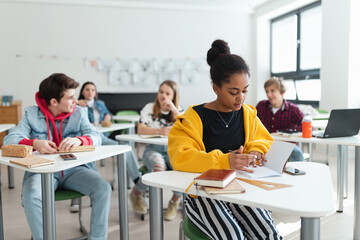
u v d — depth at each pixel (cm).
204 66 675
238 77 125
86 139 184
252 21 689
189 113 140
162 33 655
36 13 599
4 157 158
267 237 119
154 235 124
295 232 210
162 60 659
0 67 591
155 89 661
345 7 446
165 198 286
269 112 299
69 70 621
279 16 639
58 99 185
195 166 125
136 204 248
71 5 613
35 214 156
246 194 102
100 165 430
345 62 451
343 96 457
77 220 244
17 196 303
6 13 587
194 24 666
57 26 610
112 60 638
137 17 643
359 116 220
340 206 247
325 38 485
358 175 196
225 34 679
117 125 337
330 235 209
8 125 325
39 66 607
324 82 491
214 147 137
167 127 250
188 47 668
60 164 143
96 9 625
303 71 576
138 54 649
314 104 563
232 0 618
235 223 116
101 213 167
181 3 643
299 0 538
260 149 134
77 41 621
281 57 643
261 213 124
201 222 119
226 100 129
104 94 618
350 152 439
